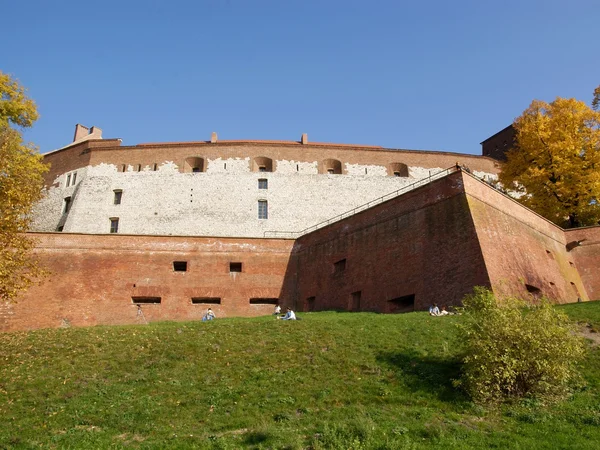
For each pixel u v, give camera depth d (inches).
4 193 974.4
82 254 1501.0
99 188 2144.4
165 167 2177.7
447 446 541.3
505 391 666.8
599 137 1630.2
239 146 2226.9
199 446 569.0
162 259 1553.9
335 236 1552.7
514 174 1758.1
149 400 703.7
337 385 728.3
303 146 2250.2
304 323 1023.0
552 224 1563.7
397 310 1295.5
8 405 694.5
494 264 1162.6
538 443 540.4
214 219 2069.4
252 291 1574.8
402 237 1344.7
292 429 603.5
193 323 1160.2
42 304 1401.3
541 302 759.1
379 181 2203.5
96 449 568.7
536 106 1777.8
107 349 893.8
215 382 760.3
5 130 1414.9
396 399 676.7
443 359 780.6
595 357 750.5
